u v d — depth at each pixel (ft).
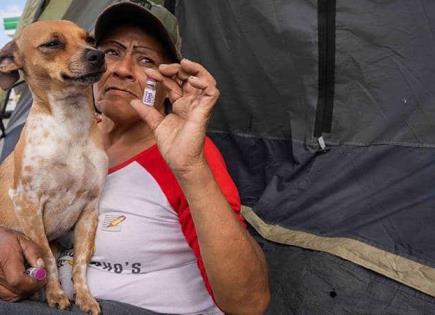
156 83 3.55
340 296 4.34
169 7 5.75
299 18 4.81
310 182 4.88
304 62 4.83
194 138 3.08
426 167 4.30
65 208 3.71
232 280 3.27
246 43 5.23
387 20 4.42
